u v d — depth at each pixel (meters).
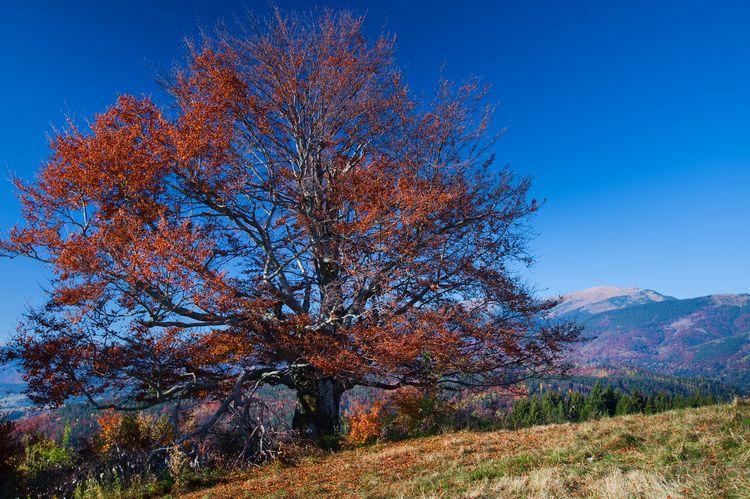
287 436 14.17
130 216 15.21
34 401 14.41
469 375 18.91
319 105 19.23
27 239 14.35
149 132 16.78
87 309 14.58
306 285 20.09
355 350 16.61
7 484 12.02
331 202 19.05
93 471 11.07
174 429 14.93
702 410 9.35
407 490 7.34
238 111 18.03
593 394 72.81
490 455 9.25
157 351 15.33
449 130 18.70
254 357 17.33
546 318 19.44
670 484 4.97
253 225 18.66
